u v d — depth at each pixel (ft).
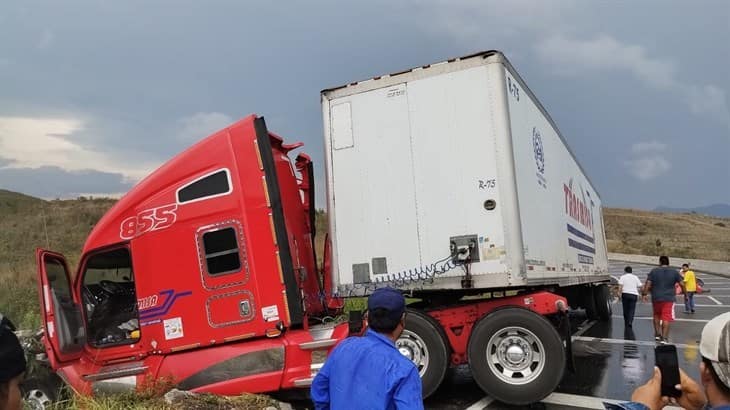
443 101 22.88
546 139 29.25
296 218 25.64
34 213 121.08
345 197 24.06
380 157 23.66
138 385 21.53
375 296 9.66
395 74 23.72
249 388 21.08
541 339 21.30
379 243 23.34
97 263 23.16
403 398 8.66
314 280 26.48
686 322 48.32
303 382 20.85
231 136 22.35
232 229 21.77
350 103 24.38
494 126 22.06
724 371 5.88
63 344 21.58
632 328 45.34
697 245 222.48
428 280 22.47
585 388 25.22
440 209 22.54
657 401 7.26
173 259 22.07
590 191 48.39
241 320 21.42
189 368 21.53
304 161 27.30
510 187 21.70
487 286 21.59
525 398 21.18
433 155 22.84
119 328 23.29
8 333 5.49
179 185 22.43
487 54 22.31
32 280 52.75
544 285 27.35
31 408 21.76
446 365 22.27
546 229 27.27
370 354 9.09
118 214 22.82
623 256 171.22
